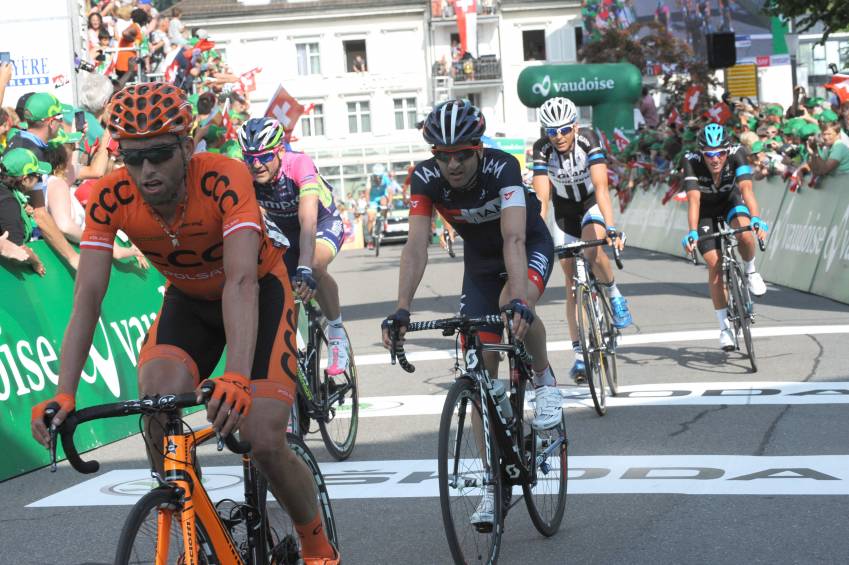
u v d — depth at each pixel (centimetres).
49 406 330
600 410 766
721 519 511
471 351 465
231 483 621
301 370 655
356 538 514
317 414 658
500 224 513
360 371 1017
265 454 375
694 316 1261
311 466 423
